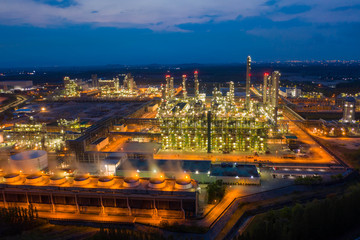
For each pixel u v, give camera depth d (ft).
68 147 629.51
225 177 501.56
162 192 398.42
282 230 345.31
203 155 647.97
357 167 556.10
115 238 335.47
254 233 335.88
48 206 422.41
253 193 466.70
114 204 407.44
